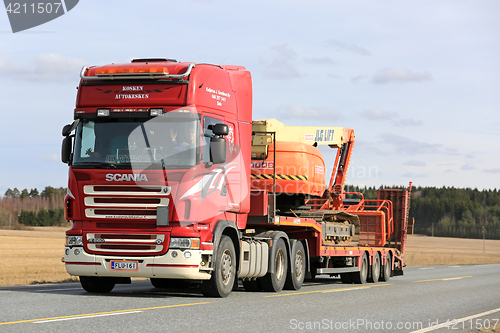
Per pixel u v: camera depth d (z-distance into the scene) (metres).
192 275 19.00
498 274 45.75
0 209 179.50
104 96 19.78
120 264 19.16
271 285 23.97
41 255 74.44
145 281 31.02
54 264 56.75
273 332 13.71
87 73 20.33
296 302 20.03
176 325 14.05
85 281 21.41
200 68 20.19
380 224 38.41
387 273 37.69
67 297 19.36
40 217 182.38
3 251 81.94
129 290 23.47
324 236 29.11
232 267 21.11
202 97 19.98
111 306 17.12
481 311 19.58
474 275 43.66
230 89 21.73
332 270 30.09
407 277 41.25
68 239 19.64
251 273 22.64
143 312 16.00
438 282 34.25
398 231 41.75
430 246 188.75
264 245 23.62
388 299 22.47
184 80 19.67
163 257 18.94
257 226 25.36
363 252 33.81
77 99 19.98
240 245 22.08
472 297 24.39
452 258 98.88
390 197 42.00
